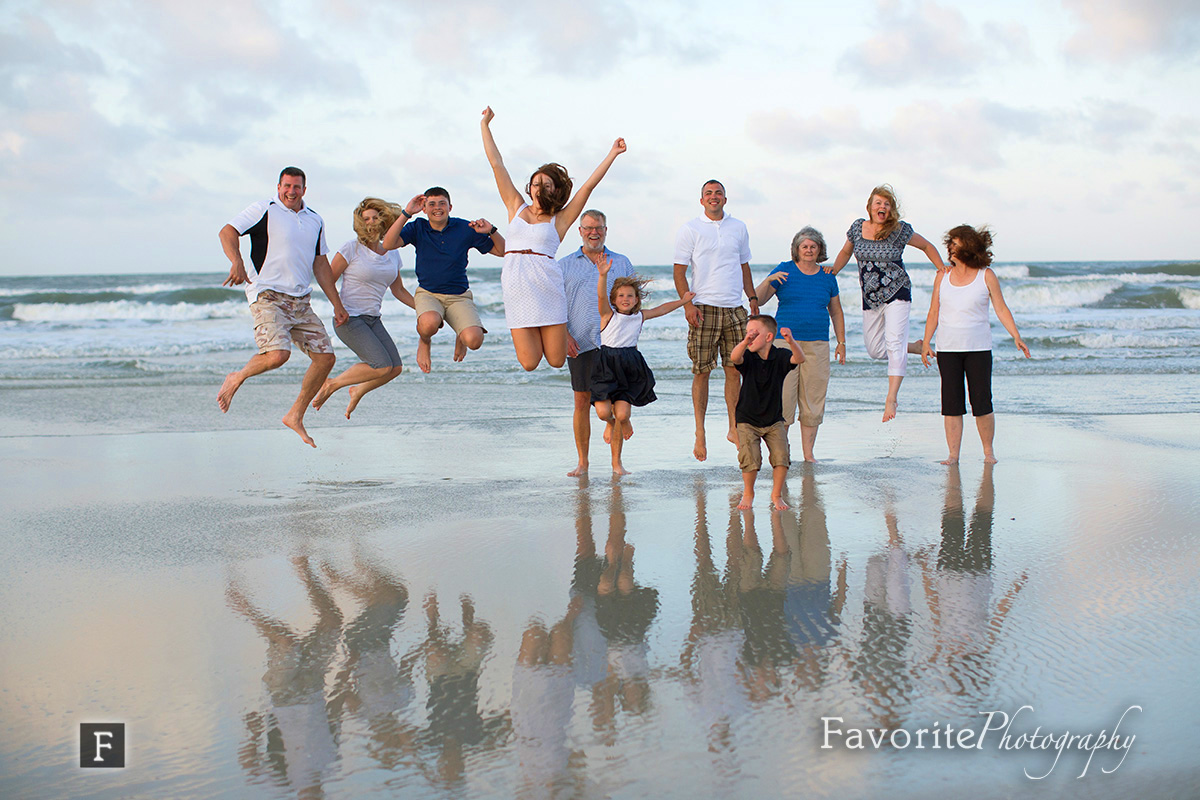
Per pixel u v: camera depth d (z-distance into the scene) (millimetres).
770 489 5770
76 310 26578
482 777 2336
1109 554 4199
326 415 9375
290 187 5777
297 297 5855
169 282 44281
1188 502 5195
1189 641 3127
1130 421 8430
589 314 6145
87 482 6176
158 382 12664
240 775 2365
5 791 2295
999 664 2969
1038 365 13625
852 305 26812
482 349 17516
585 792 2256
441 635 3312
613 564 4180
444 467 6656
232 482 6164
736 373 6750
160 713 2713
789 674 2922
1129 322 21266
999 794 2242
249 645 3230
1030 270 38344
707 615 3482
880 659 3029
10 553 4438
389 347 6645
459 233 6473
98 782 2332
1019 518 4910
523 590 3816
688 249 6574
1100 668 2924
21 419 9180
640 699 2768
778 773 2334
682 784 2287
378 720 2656
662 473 6336
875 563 4121
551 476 6281
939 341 6512
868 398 10375
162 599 3740
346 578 4012
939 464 6520
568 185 5473
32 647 3221
